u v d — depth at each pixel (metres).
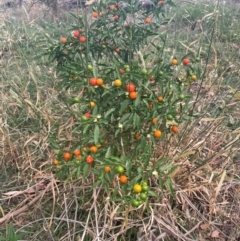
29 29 1.14
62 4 1.44
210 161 0.64
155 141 0.58
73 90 0.83
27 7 1.38
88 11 1.08
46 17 1.33
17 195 0.66
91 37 0.70
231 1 1.44
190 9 1.27
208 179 0.65
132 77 0.53
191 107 0.76
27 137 0.75
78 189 0.63
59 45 0.71
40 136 0.73
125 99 0.53
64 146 0.68
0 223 0.61
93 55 0.73
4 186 0.69
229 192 0.66
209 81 0.83
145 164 0.52
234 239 0.60
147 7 0.88
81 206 0.61
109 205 0.60
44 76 0.91
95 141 0.51
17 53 0.99
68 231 0.58
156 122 0.54
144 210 0.60
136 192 0.49
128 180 0.52
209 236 0.60
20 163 0.73
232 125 0.79
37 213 0.63
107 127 0.57
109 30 0.71
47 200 0.64
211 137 0.71
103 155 0.55
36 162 0.71
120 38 0.74
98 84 0.54
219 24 1.12
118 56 0.79
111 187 0.61
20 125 0.80
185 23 1.22
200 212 0.64
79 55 0.67
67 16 1.30
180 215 0.62
